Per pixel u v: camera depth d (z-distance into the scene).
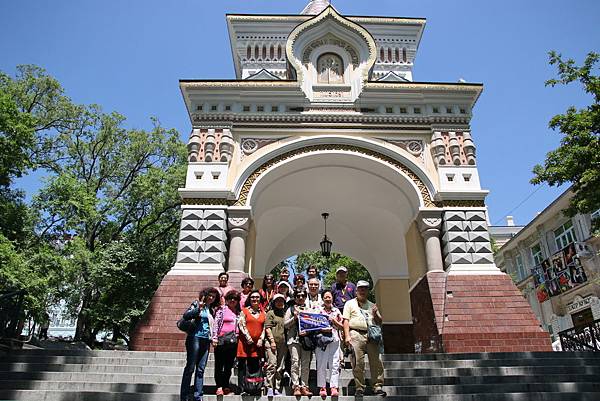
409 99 16.64
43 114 25.62
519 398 8.29
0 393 7.95
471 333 12.94
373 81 16.52
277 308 8.96
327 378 8.22
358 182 17.34
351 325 8.47
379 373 8.39
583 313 27.50
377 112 16.55
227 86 16.39
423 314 14.46
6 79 24.56
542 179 14.52
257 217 17.89
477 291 13.64
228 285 13.62
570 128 14.31
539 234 31.88
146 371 9.74
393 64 20.92
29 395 7.98
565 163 14.02
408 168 15.76
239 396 8.05
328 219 20.72
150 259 24.67
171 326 12.85
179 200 26.25
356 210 19.64
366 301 8.88
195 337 7.94
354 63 17.67
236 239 14.41
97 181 27.14
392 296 20.59
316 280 9.02
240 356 8.29
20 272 15.44
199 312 8.10
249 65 20.48
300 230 21.50
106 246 23.39
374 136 16.16
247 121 16.20
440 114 16.39
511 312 13.28
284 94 16.55
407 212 16.56
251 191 15.16
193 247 14.20
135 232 26.14
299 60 17.39
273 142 15.98
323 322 8.24
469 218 14.80
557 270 29.14
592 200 13.59
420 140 16.25
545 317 31.22
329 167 16.56
